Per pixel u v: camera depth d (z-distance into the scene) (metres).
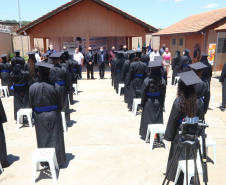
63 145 4.65
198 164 3.81
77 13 17.72
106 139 6.13
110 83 14.46
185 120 3.22
